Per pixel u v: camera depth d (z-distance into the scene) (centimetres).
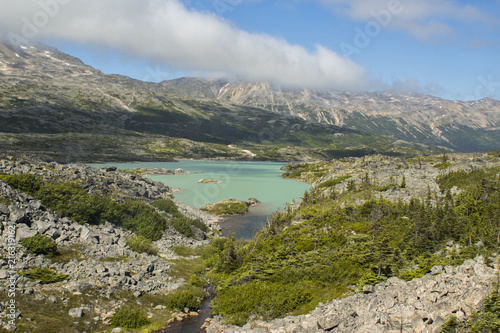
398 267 6097
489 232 6625
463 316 3581
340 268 6328
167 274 6519
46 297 4588
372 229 8475
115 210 7881
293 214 11038
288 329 4369
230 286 6159
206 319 5169
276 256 7281
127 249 6856
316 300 5444
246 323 4991
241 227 12394
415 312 3850
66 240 6153
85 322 4447
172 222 9650
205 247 8775
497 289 3725
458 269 4500
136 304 5212
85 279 5247
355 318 4209
